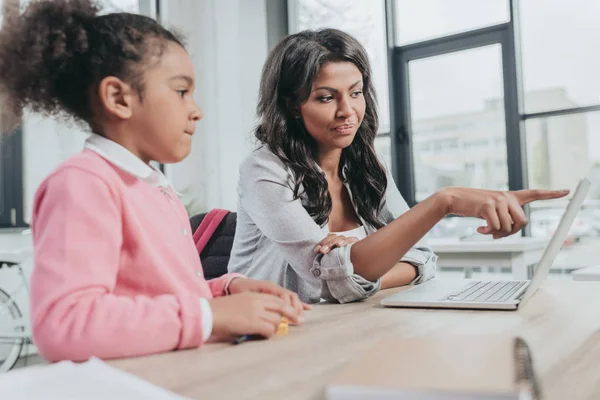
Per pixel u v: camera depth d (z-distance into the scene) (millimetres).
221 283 790
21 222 2623
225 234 1531
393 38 3223
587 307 746
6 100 695
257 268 1161
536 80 2816
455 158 3049
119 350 523
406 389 307
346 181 1250
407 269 1113
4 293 2490
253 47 3344
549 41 2773
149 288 651
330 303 914
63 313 519
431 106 3119
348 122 1099
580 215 2607
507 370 333
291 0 3520
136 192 678
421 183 3160
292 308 639
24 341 2475
